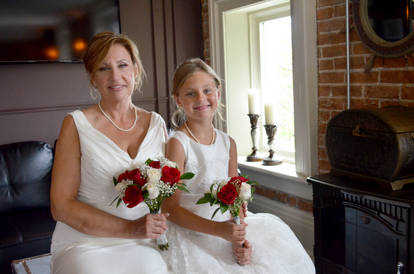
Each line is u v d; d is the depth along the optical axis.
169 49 3.92
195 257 1.53
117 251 1.53
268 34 3.55
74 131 1.63
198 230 1.59
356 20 2.37
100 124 1.70
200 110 1.73
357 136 2.08
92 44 1.64
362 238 2.03
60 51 3.37
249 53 3.75
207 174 1.76
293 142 3.42
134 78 1.77
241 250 1.53
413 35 2.05
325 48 2.68
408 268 1.82
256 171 3.43
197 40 4.05
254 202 3.55
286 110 3.46
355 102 2.50
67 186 1.60
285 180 3.14
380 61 2.31
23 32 3.21
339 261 2.19
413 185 2.01
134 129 1.76
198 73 1.73
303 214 3.04
